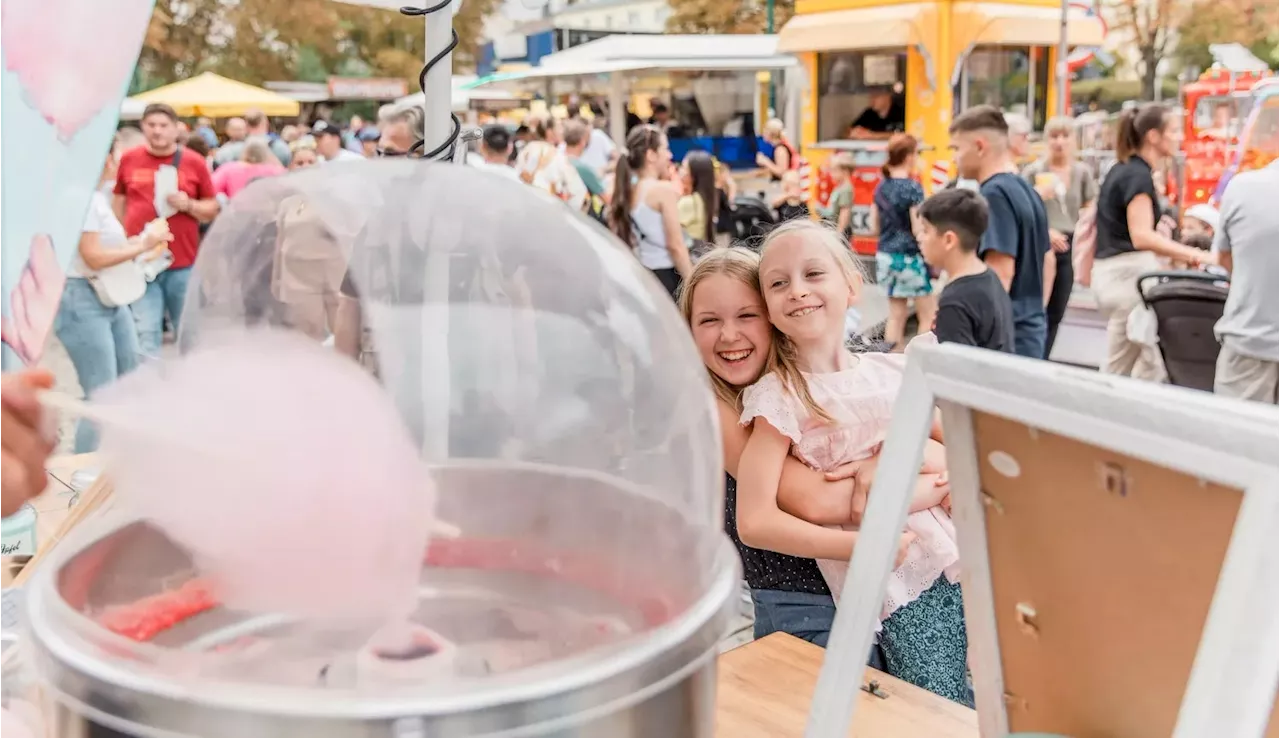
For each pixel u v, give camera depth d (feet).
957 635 5.34
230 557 2.11
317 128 27.20
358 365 2.42
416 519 2.24
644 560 2.56
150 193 14.51
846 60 30.68
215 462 2.11
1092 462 2.09
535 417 2.74
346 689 1.90
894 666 5.32
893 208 19.93
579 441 2.75
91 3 3.59
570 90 42.55
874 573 2.52
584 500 2.66
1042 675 2.46
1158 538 2.00
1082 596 2.25
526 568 2.59
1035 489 2.28
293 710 1.80
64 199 3.72
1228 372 11.72
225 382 2.20
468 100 43.65
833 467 5.07
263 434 2.11
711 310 5.16
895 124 29.94
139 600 2.21
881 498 2.51
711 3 58.49
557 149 21.91
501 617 2.40
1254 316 11.32
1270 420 1.77
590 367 2.79
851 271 5.22
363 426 2.21
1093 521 2.15
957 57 28.71
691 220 21.35
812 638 5.28
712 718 2.31
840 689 2.55
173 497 2.14
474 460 2.70
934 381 2.41
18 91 3.67
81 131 3.65
